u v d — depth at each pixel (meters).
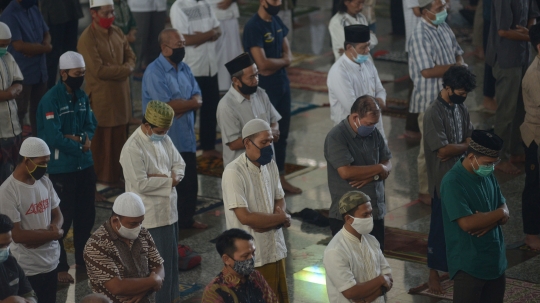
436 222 13.38
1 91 15.40
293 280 14.09
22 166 11.41
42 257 11.66
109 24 17.53
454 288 11.38
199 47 19.16
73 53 14.24
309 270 14.46
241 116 14.53
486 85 22.53
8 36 15.16
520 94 18.69
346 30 15.23
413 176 18.78
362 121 12.52
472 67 26.14
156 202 12.38
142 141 12.38
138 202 10.14
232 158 14.62
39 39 18.72
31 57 18.56
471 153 10.96
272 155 11.34
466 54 27.66
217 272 14.46
